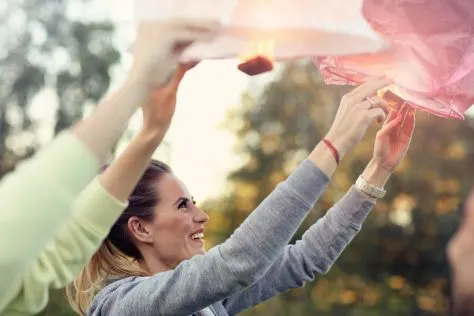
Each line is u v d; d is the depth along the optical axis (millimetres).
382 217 11117
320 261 2549
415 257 11078
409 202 11125
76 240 1637
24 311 1609
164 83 1465
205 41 1452
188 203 2596
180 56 1486
